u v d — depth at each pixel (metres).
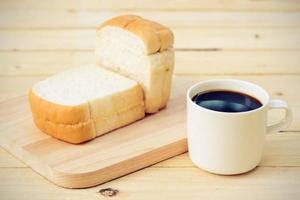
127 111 0.85
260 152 0.78
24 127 0.85
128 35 0.88
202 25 1.21
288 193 0.75
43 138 0.83
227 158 0.76
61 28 1.19
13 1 1.33
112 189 0.76
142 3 1.31
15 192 0.75
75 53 1.10
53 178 0.77
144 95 0.87
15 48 1.11
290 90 0.96
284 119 0.79
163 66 0.87
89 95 0.83
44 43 1.13
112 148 0.80
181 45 1.12
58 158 0.78
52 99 0.82
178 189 0.76
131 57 0.89
